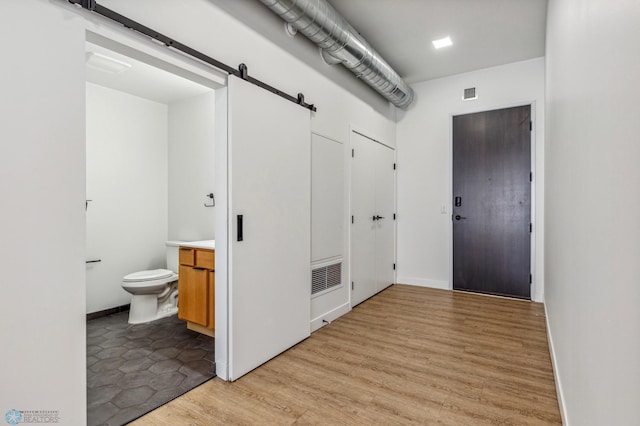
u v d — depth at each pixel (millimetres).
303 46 2805
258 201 2266
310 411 1771
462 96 4336
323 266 3104
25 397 1230
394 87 3877
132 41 1566
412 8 2873
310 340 2738
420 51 3688
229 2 2102
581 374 1160
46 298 1282
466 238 4340
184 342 2703
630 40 647
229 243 2074
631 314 628
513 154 4039
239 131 2119
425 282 4633
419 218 4672
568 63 1541
